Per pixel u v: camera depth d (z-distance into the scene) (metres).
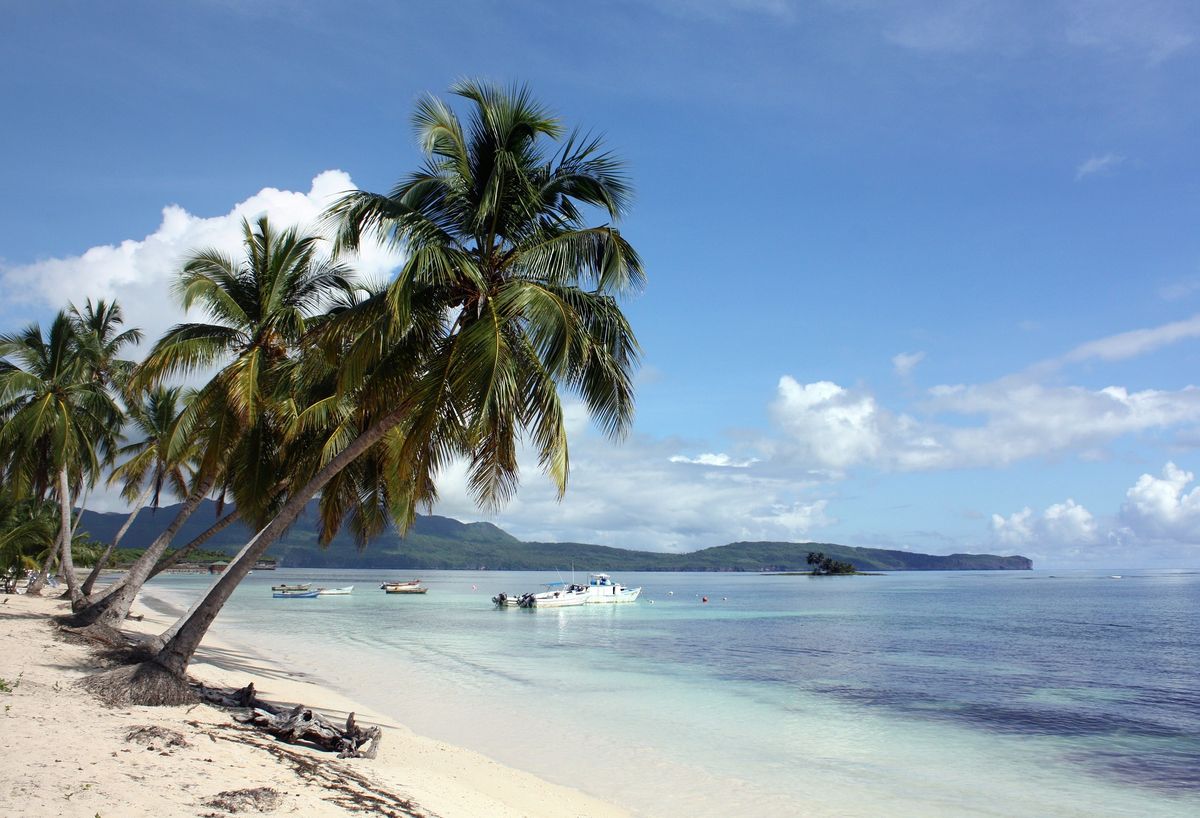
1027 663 33.59
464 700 21.66
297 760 10.40
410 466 13.36
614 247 13.05
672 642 41.97
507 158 13.38
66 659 17.02
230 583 13.65
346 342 14.47
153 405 31.33
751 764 15.52
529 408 13.16
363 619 56.47
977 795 13.80
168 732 10.09
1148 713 22.14
